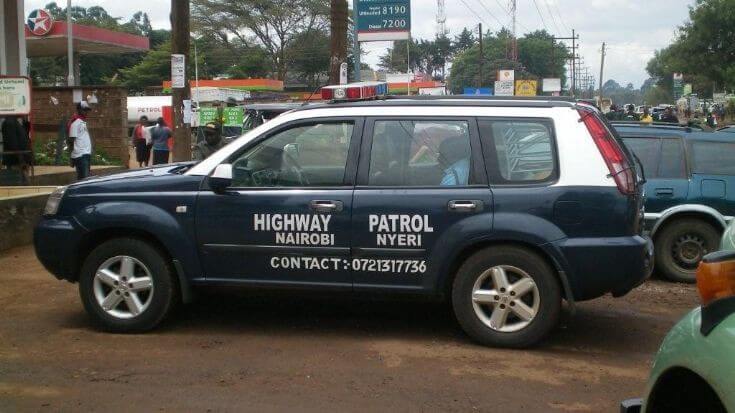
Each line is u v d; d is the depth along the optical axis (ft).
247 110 56.85
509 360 18.78
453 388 16.90
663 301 25.75
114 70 235.61
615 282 18.61
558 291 18.97
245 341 20.15
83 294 20.68
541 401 16.30
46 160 63.41
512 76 171.01
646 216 28.73
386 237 19.26
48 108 74.79
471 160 19.31
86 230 20.38
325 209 19.39
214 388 16.79
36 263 29.81
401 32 57.98
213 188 19.95
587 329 21.94
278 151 20.17
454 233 18.95
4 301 24.13
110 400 16.11
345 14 58.85
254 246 19.83
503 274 19.10
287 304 23.93
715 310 9.04
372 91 21.33
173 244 19.99
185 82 48.60
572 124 19.15
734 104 164.76
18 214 32.76
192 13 195.83
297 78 213.87
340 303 24.08
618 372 18.24
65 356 18.88
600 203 18.58
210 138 38.91
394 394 16.51
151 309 20.43
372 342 20.13
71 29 96.84
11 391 16.60
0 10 52.16
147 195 20.29
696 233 28.58
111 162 73.20
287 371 17.89
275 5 194.29
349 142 19.86
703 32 137.69
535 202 18.76
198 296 23.88
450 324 21.79
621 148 19.99
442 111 19.72
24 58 54.95
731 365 8.49
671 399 10.16
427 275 19.24
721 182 28.37
